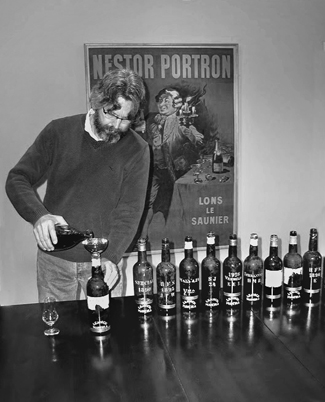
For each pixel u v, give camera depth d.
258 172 2.29
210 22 2.12
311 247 1.75
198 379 1.25
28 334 1.52
